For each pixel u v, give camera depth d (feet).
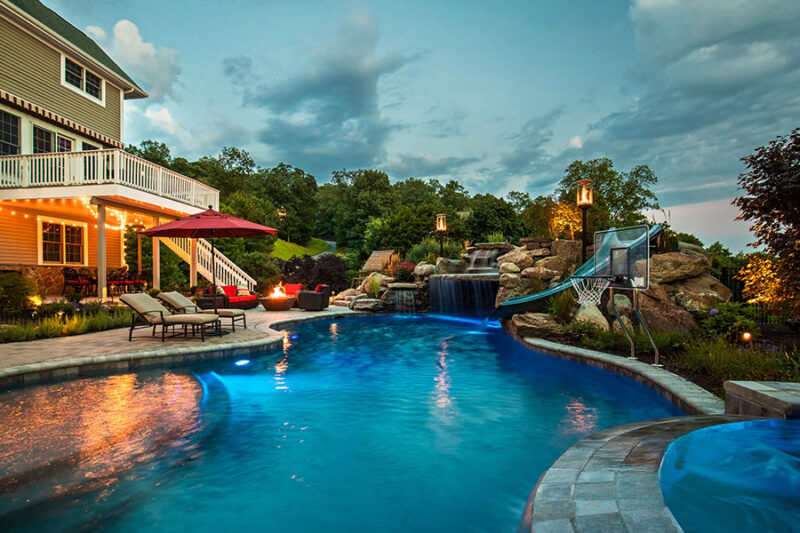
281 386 20.67
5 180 44.24
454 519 9.61
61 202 46.09
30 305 32.99
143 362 22.36
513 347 31.09
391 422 15.85
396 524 9.37
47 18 55.77
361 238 127.75
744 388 12.20
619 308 28.45
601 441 9.88
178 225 30.04
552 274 39.55
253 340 27.73
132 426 13.93
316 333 37.78
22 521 9.15
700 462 9.39
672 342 22.84
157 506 9.95
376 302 54.60
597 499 6.73
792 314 22.70
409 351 29.78
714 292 28.30
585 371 23.09
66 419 14.39
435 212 85.87
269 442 13.99
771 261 22.16
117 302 42.45
